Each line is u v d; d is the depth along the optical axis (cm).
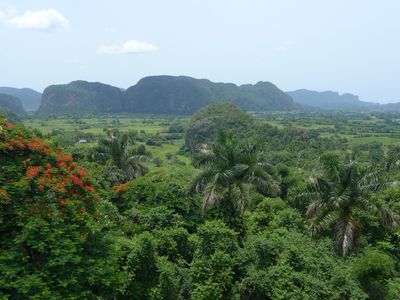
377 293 1509
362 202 1650
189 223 1988
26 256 849
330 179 1752
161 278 1364
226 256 1395
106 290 984
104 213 1702
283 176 3700
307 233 1869
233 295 1355
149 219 1830
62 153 1162
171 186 2109
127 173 2830
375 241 1981
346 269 1510
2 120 1100
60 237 904
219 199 1917
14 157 1019
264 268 1406
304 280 1277
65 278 857
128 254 1384
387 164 2188
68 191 1039
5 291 798
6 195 878
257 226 2127
